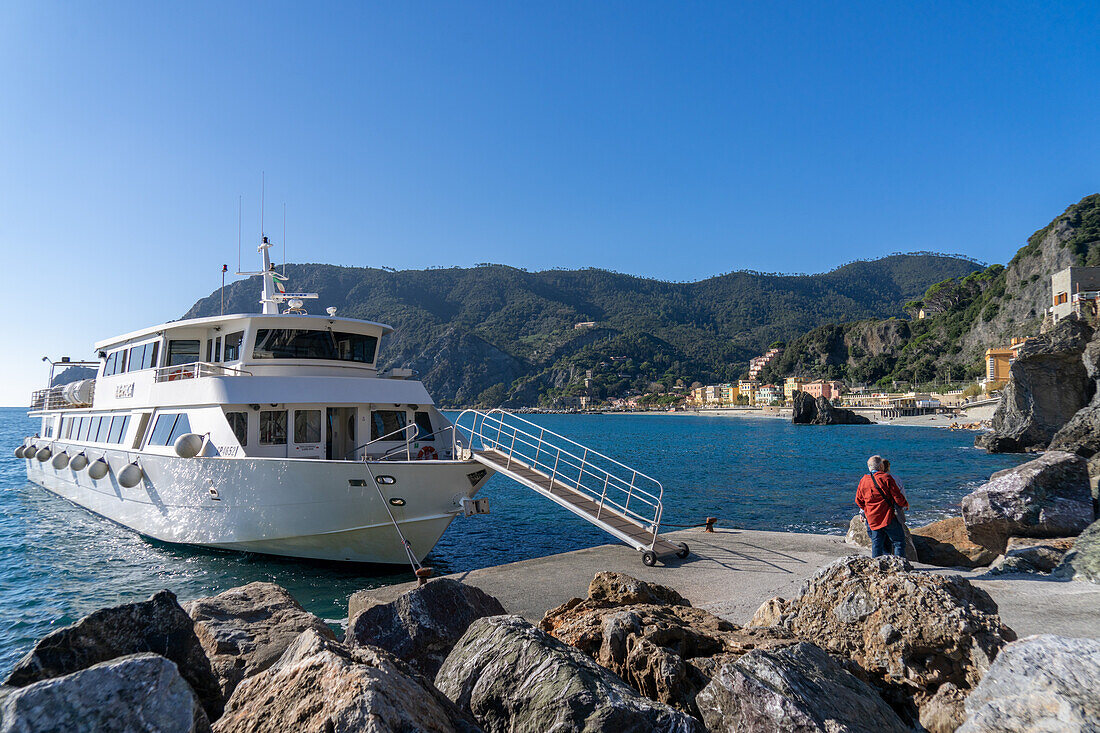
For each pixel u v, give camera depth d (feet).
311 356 51.37
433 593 20.49
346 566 45.47
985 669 13.98
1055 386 182.09
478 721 12.35
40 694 8.08
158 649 13.19
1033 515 36.52
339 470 41.34
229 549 46.65
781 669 12.36
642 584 22.07
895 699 14.87
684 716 11.19
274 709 9.94
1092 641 10.90
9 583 43.68
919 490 97.09
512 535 61.67
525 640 13.43
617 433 324.60
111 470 58.90
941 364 566.36
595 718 11.12
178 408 49.83
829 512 74.95
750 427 406.00
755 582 31.71
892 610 15.89
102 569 46.34
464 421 321.52
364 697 9.20
